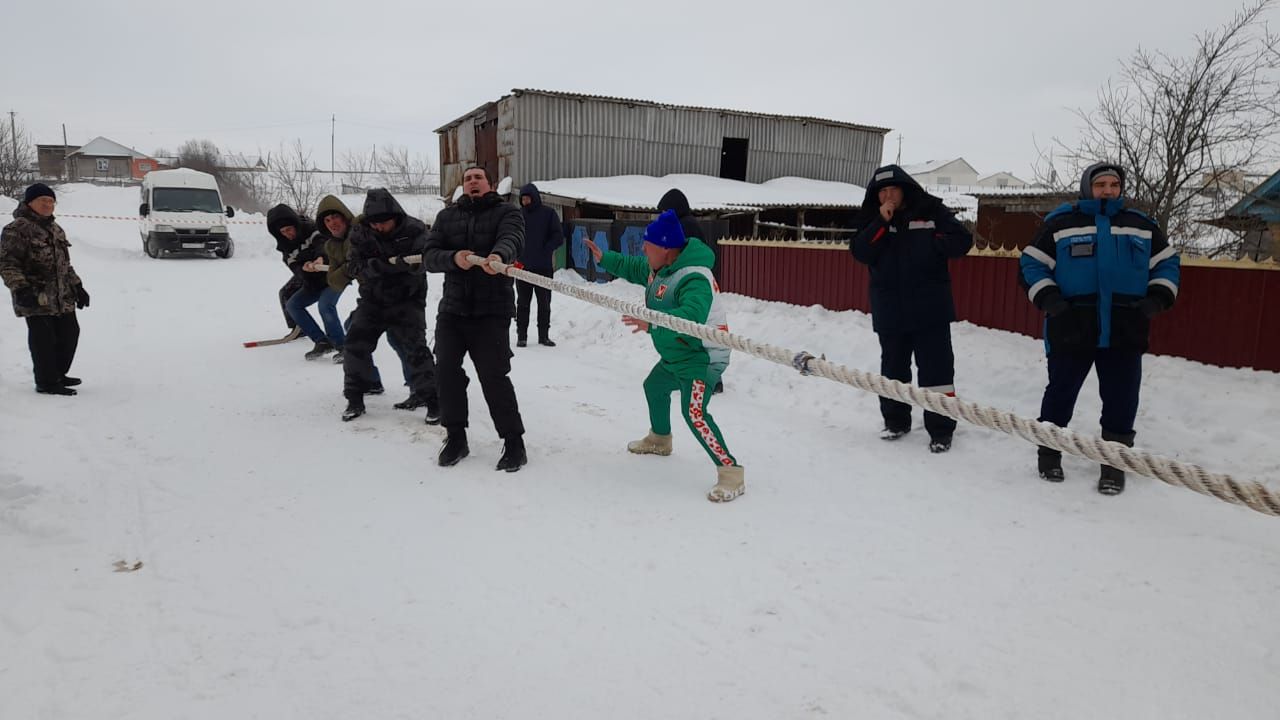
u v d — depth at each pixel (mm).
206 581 3209
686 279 4012
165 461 4660
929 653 2684
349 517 3863
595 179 20609
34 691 2486
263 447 4941
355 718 2377
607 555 3455
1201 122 8836
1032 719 2346
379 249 5340
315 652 2713
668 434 4816
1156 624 2816
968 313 7246
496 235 4461
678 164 22094
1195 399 4891
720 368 4117
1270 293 5102
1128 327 4109
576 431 5359
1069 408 4371
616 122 21203
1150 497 3986
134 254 22219
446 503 4047
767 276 9789
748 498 4129
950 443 4953
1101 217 4191
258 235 26891
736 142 23516
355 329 5492
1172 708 2371
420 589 3152
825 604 3020
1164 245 4180
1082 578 3172
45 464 4508
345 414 5551
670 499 4117
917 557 3402
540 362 7824
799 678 2566
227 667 2631
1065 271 4242
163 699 2461
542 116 20328
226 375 7051
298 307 7652
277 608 3002
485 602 3051
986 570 3268
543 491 4223
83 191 47250
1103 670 2566
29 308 6008
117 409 5812
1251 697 2402
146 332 9438
